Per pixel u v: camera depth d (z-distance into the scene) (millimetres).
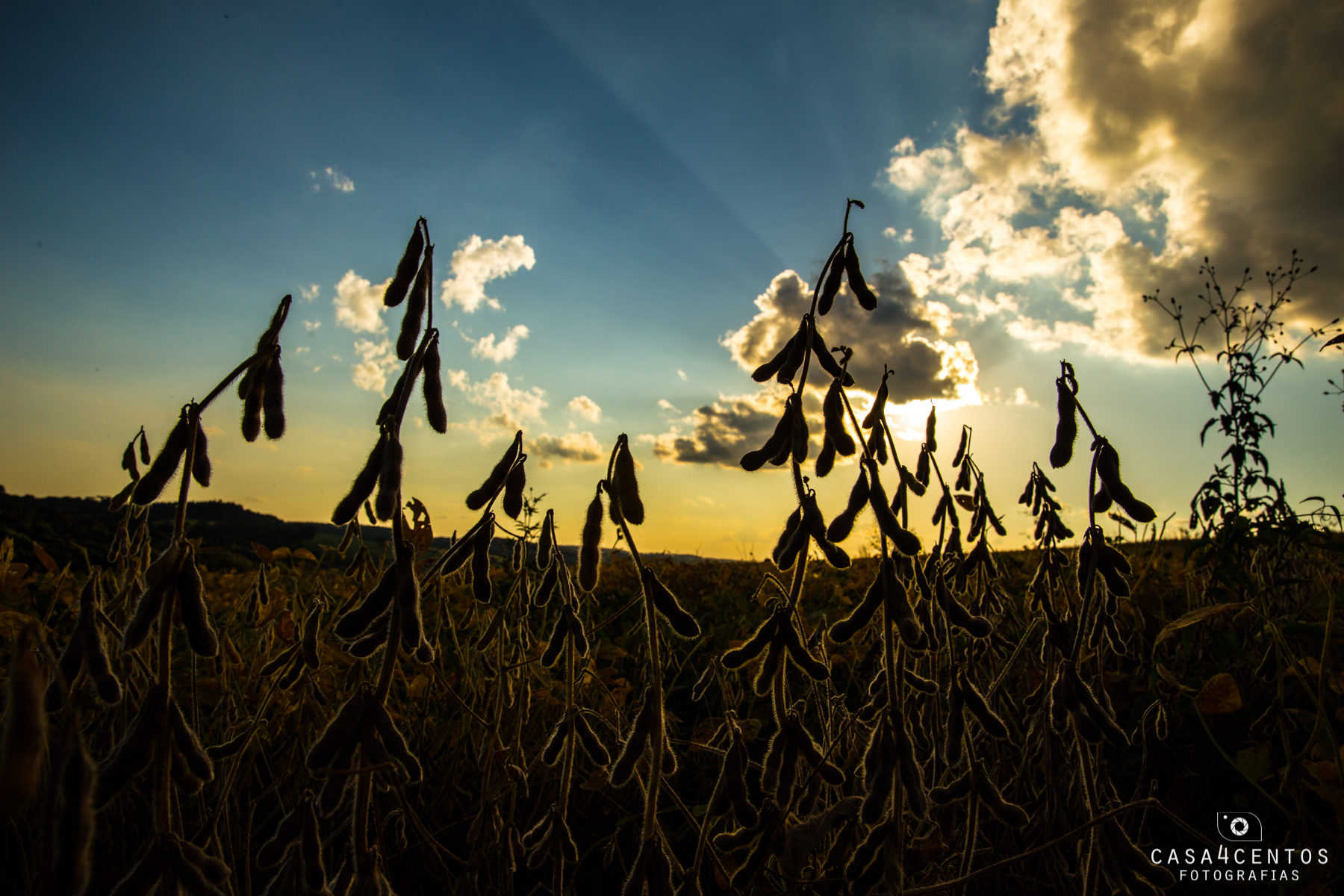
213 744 2311
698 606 5434
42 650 782
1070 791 1771
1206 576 3402
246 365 1229
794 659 1420
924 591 1660
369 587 2154
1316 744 1870
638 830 2256
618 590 5578
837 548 1388
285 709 2293
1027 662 2584
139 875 951
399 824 1858
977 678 2262
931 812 1964
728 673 2916
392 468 1180
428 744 2537
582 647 1611
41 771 1313
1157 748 2475
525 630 2133
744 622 3670
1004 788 2090
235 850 1954
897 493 1775
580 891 2289
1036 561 3902
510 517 1529
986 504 2379
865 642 2986
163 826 984
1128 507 1488
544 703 2539
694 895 1383
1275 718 2141
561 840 1493
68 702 798
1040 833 1928
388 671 1157
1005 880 1936
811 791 1584
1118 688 2598
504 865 1802
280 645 2652
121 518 1935
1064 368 1611
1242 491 4191
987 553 2365
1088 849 1684
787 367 1605
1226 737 2604
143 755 979
